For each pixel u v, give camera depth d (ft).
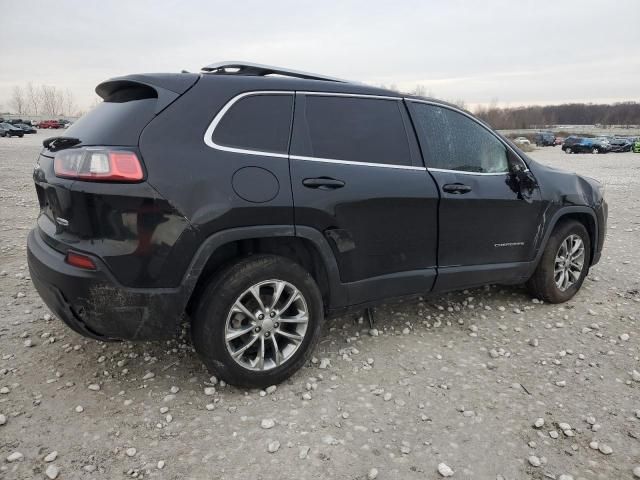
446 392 9.74
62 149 8.90
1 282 15.20
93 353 10.83
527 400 9.53
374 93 10.96
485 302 14.56
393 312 13.64
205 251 8.50
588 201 14.66
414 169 11.06
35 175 9.87
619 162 100.78
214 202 8.46
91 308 8.23
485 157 12.62
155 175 8.08
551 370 10.70
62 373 10.00
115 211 8.02
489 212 12.24
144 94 8.92
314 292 9.77
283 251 10.00
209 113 8.80
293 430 8.43
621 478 7.53
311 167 9.58
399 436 8.36
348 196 9.87
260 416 8.79
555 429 8.64
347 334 12.22
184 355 10.84
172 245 8.25
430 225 11.26
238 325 9.22
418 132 11.38
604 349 11.75
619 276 17.47
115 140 8.20
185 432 8.29
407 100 11.47
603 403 9.48
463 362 10.98
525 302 14.61
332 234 9.81
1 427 8.25
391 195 10.46
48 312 13.01
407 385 9.96
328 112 10.19
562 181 14.10
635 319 13.57
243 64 10.05
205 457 7.72
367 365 10.70
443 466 7.57
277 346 9.64
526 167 13.32
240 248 9.56
